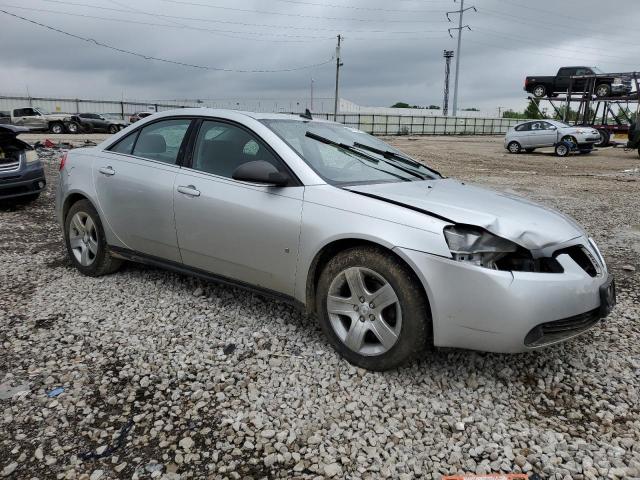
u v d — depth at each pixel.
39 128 31.73
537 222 2.98
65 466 2.23
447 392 2.85
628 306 4.21
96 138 26.00
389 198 3.02
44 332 3.46
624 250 6.04
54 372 2.97
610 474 2.24
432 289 2.71
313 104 64.12
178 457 2.30
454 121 57.41
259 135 3.53
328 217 3.05
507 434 2.51
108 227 4.27
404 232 2.80
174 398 2.73
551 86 28.73
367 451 2.37
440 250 2.70
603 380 3.02
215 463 2.27
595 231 7.07
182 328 3.54
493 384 2.94
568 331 2.84
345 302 3.06
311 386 2.87
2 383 2.84
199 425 2.52
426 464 2.29
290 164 3.33
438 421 2.60
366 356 2.99
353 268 2.97
